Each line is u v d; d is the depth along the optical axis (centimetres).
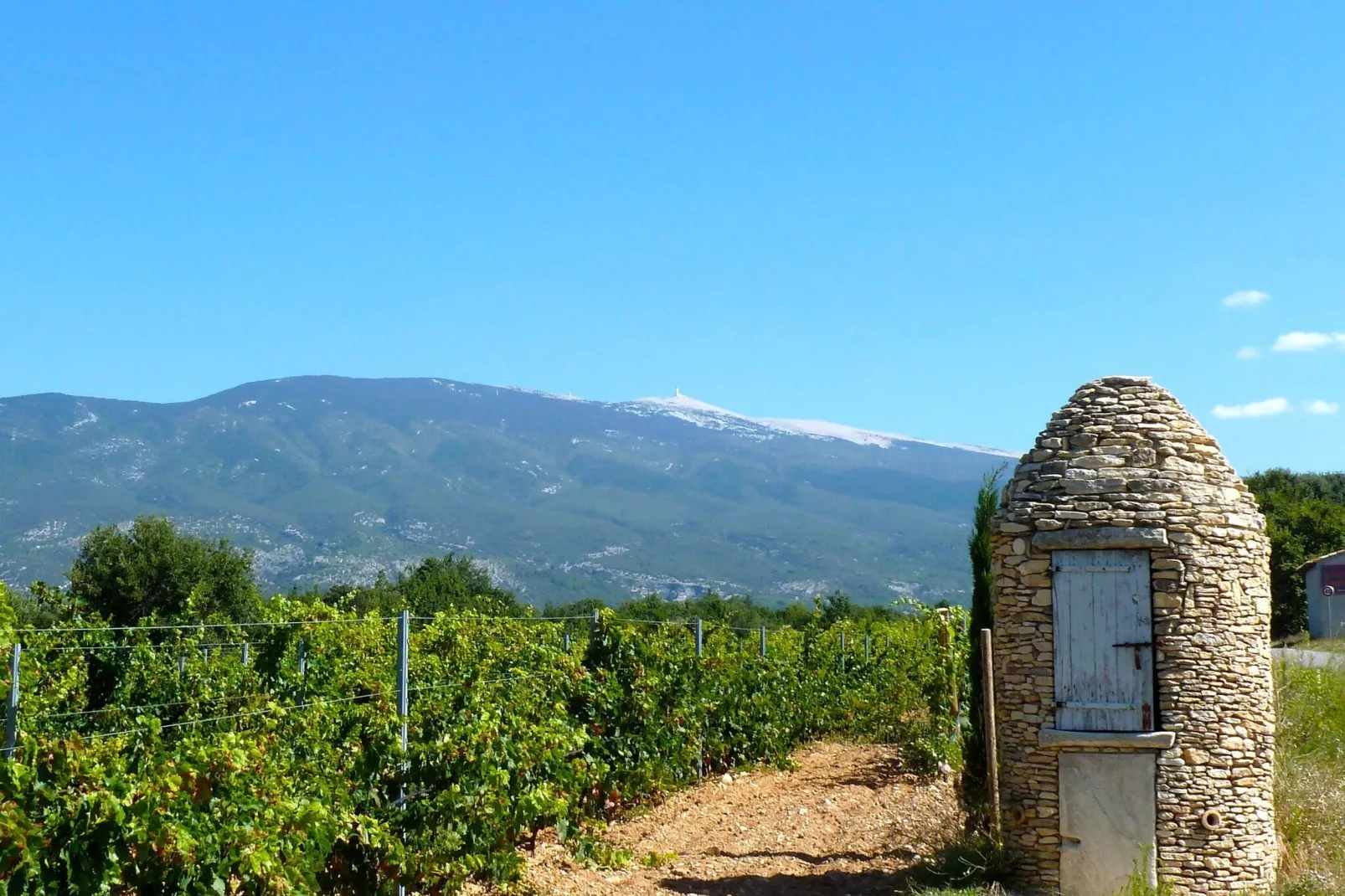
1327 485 6400
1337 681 1653
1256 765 961
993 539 1017
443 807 904
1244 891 935
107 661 1378
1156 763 948
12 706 822
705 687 1658
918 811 1348
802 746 2067
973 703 1175
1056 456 1002
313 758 946
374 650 1421
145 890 634
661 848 1210
